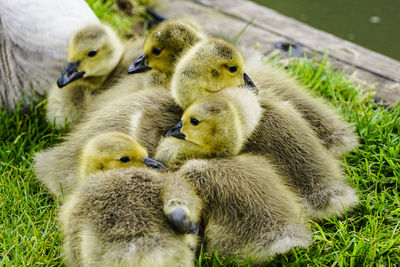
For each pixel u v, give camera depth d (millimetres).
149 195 3404
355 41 7523
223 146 3848
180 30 4660
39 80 5039
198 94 4223
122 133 3885
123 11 6664
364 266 3621
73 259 3475
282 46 6164
